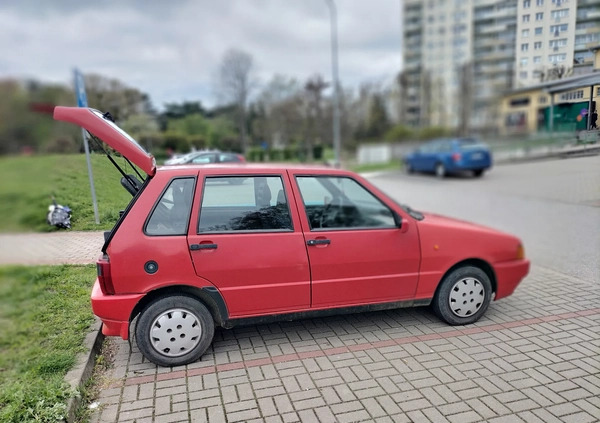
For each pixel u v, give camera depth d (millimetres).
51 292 4055
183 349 3234
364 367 3209
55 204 4535
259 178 3465
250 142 20828
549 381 2975
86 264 3639
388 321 4066
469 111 28406
